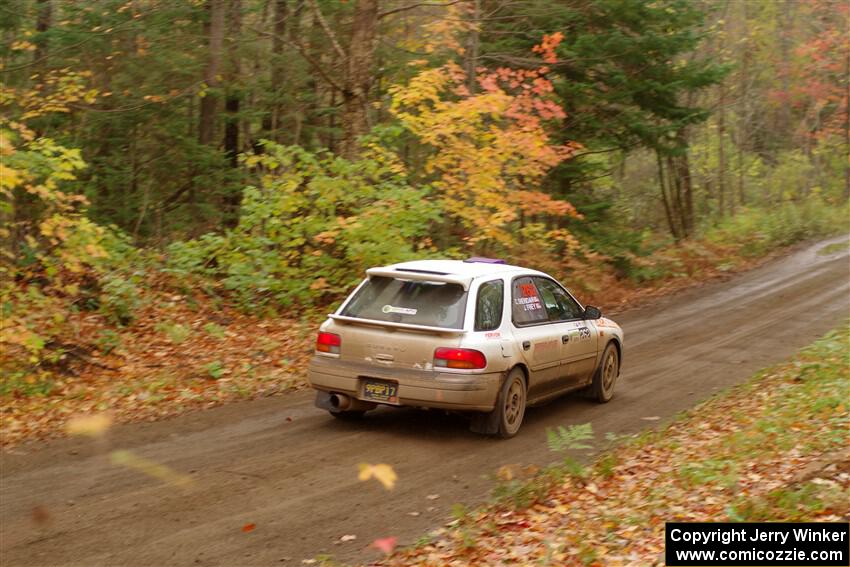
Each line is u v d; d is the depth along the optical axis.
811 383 9.34
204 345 11.30
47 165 10.14
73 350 10.25
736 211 38.09
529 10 18.05
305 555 4.84
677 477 6.16
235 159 22.33
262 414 8.48
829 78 45.22
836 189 47.44
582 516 5.45
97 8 16.94
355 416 8.36
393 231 13.25
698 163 40.00
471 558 4.76
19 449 7.09
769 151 46.94
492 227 14.05
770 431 7.28
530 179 15.02
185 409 8.61
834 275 21.86
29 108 16.31
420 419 8.38
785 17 42.62
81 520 5.34
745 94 36.19
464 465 6.82
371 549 4.96
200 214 20.67
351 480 6.32
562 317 8.86
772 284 20.78
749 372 11.34
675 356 12.62
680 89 20.19
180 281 13.25
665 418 8.77
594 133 20.11
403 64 20.05
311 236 13.77
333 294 13.95
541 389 8.35
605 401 9.59
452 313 7.56
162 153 20.80
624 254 19.83
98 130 19.75
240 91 21.20
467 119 13.91
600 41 18.52
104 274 12.17
